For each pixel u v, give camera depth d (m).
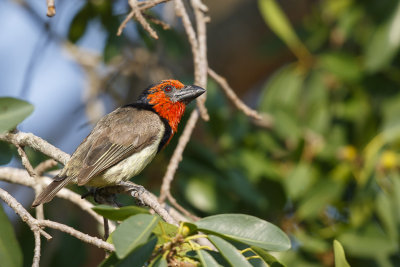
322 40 12.62
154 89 10.64
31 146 8.59
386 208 10.33
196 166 10.82
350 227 10.52
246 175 11.16
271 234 6.30
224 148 11.52
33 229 6.71
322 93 11.75
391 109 11.09
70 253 11.17
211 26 16.12
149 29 8.38
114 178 9.49
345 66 11.62
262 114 11.98
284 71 12.16
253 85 16.66
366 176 10.41
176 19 14.84
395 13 11.11
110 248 6.38
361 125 11.48
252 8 15.87
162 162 11.20
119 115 10.16
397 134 10.50
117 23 11.78
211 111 11.29
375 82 11.64
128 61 14.23
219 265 6.09
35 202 8.20
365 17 12.35
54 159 8.69
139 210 6.00
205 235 6.16
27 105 8.02
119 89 15.51
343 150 11.51
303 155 11.53
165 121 10.53
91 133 9.77
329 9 12.57
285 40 12.11
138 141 9.73
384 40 11.09
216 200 10.62
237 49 15.92
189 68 15.11
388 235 10.33
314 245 10.46
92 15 12.09
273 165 11.69
